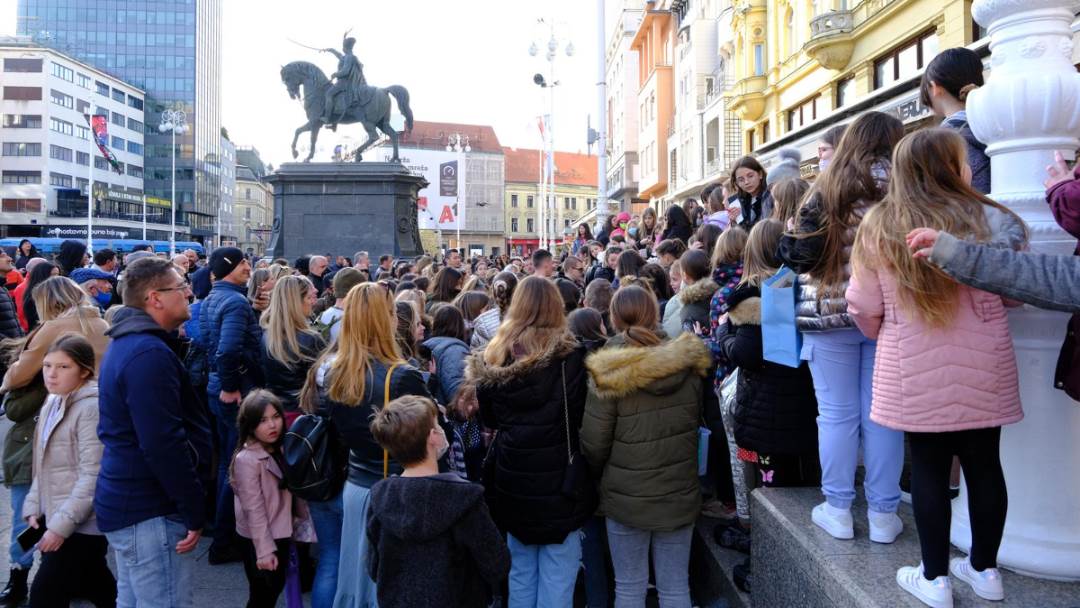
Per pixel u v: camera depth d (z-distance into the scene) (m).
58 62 81.19
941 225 2.27
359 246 18.77
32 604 3.35
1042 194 2.62
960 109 3.50
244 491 3.69
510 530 3.54
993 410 2.30
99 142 42.41
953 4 15.01
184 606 3.20
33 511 3.60
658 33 48.06
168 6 97.56
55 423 3.52
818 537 2.99
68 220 81.38
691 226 8.66
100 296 8.52
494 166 93.50
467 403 4.17
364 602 3.42
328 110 19.36
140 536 3.10
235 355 4.93
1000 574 2.62
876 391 2.45
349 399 3.45
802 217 2.93
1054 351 2.62
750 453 3.89
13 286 10.41
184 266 10.20
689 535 3.64
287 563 3.86
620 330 3.67
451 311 4.92
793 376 3.45
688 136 37.50
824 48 20.08
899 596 2.47
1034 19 2.63
